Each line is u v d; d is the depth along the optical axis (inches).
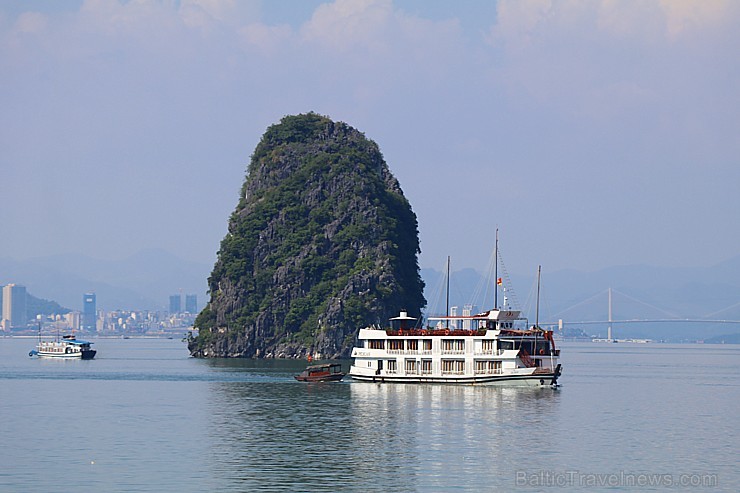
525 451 6259.8
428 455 6097.4
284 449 6289.4
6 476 5526.6
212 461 5915.4
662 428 7337.6
